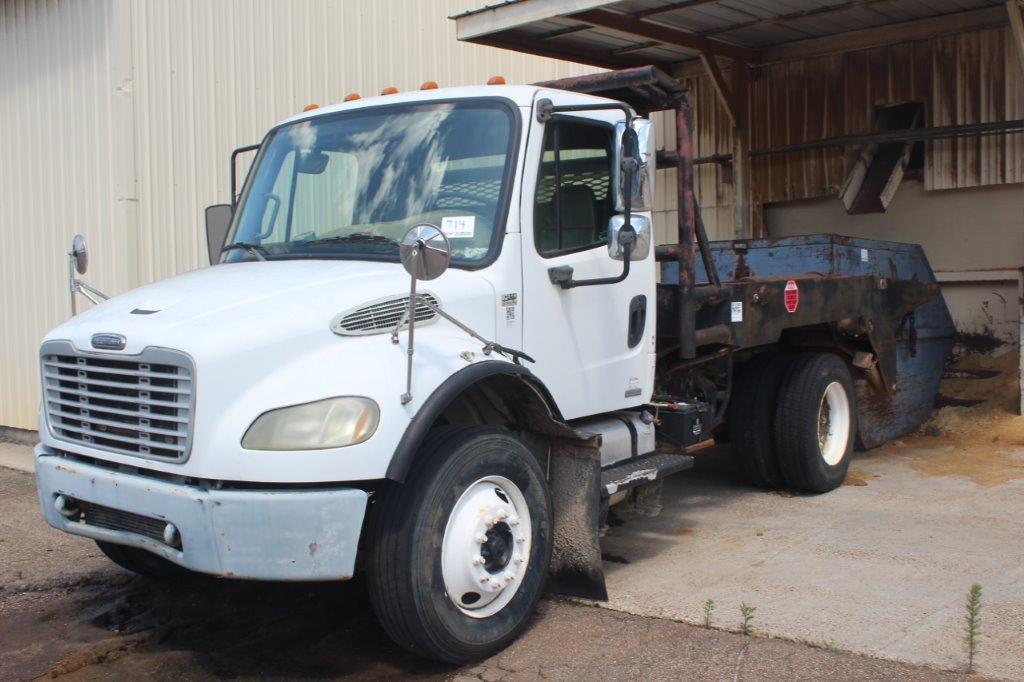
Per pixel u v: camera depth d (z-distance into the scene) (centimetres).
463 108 529
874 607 492
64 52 1000
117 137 949
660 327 626
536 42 1033
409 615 423
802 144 1121
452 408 503
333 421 407
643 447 590
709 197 1219
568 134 543
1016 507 682
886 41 1065
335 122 568
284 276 482
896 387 890
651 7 955
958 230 1055
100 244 978
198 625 515
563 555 513
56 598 559
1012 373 989
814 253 802
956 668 417
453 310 469
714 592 523
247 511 399
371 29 1177
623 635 473
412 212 515
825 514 682
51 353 478
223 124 1026
